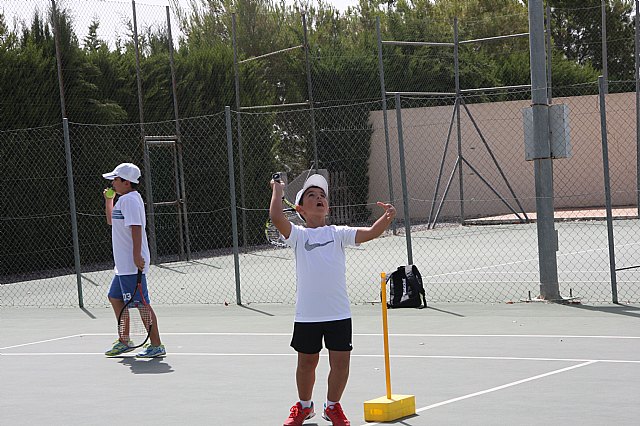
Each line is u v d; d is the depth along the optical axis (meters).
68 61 24.44
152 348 11.09
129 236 11.19
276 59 36.75
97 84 25.27
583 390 8.30
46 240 23.89
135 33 24.52
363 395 8.50
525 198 34.78
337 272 7.52
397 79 37.41
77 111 24.52
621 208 35.56
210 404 8.47
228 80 28.61
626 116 37.00
